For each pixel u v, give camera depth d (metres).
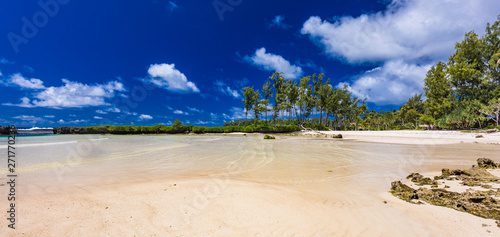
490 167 7.16
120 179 5.76
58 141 21.30
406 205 3.88
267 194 4.48
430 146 16.44
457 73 39.91
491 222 3.10
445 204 3.88
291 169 7.34
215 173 6.65
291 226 3.01
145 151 12.57
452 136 26.56
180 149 13.86
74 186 5.01
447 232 2.84
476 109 37.03
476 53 40.31
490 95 37.38
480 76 38.28
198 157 10.16
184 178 5.95
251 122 74.50
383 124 83.94
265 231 2.86
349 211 3.58
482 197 3.97
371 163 8.63
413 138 25.91
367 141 22.84
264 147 15.64
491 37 39.69
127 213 3.41
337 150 13.62
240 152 12.34
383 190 4.88
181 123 52.59
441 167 7.82
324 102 69.75
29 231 2.76
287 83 63.09
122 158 9.70
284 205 3.84
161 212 3.47
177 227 2.95
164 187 4.97
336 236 2.74
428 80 50.66
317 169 7.34
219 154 11.38
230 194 4.46
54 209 3.55
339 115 80.12
